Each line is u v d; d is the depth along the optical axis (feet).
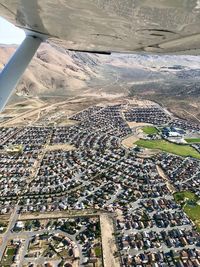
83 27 18.83
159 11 14.40
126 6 14.52
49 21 19.07
